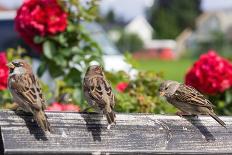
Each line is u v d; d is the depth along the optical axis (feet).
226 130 22.59
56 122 20.35
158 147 20.77
